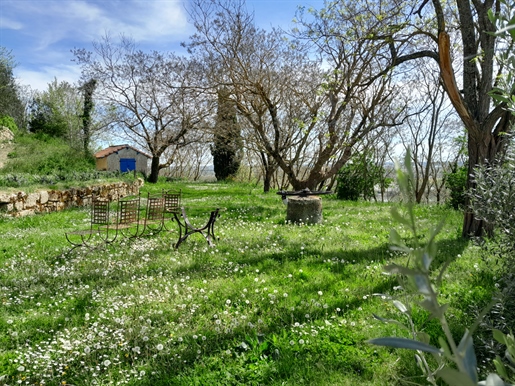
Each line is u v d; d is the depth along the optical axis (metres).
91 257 7.37
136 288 5.56
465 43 8.38
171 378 3.40
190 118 25.05
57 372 3.56
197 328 4.33
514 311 3.53
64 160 23.66
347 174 19.33
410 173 0.64
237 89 12.98
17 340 4.10
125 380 3.37
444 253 7.14
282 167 13.98
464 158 21.72
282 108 15.97
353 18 10.95
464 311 4.57
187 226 8.47
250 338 3.96
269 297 5.18
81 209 14.48
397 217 0.65
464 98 8.48
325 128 16.45
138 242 8.54
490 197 4.26
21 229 10.28
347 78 11.86
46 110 36.72
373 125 13.27
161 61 25.22
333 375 3.41
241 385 3.32
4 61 33.59
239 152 33.16
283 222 11.57
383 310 4.71
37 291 5.54
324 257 7.16
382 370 3.47
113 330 4.32
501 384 0.66
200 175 44.69
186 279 5.98
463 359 0.60
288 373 3.46
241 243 8.42
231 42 13.16
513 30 0.80
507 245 4.04
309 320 4.50
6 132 28.36
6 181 13.78
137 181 22.23
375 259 7.02
